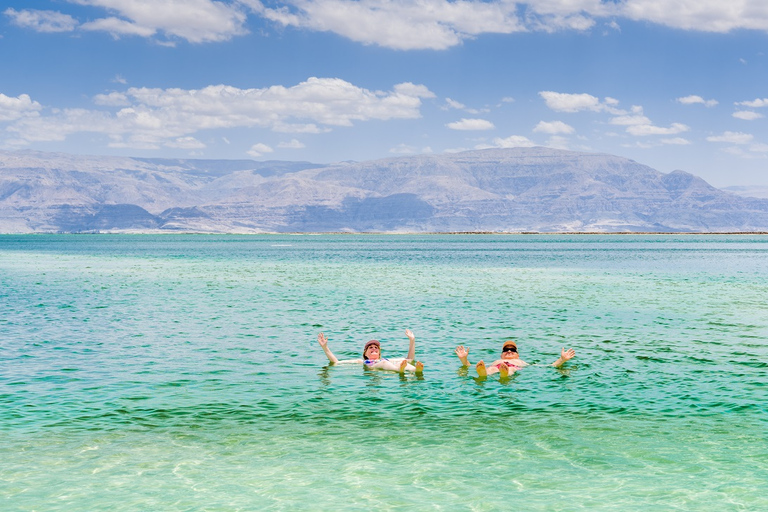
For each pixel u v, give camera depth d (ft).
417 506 30.25
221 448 37.65
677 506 30.19
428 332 81.00
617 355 65.67
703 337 77.10
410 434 40.24
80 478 33.24
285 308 106.52
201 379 54.85
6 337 76.18
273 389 51.42
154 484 32.55
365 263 272.92
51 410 45.11
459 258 331.16
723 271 212.02
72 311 101.65
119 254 388.98
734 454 36.63
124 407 45.93
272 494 31.48
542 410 45.47
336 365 60.59
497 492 31.71
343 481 33.01
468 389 51.47
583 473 33.99
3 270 218.79
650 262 280.72
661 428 41.34
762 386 52.24
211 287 148.77
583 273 203.31
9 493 31.40
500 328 84.33
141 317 94.63
